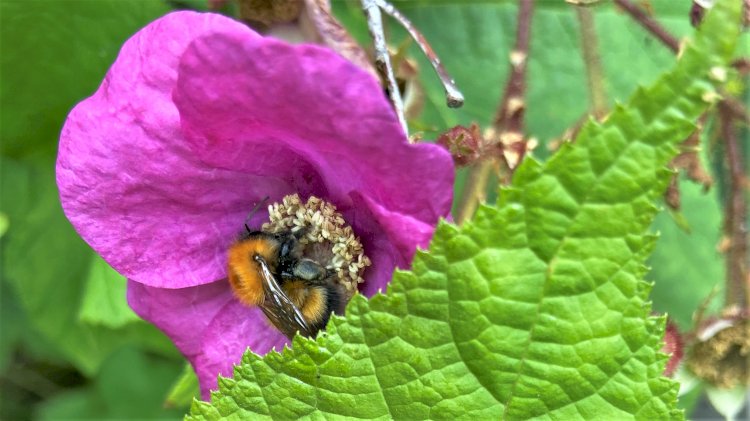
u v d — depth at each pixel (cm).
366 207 12
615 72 18
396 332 10
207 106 10
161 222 12
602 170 9
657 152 9
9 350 22
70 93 17
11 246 19
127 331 19
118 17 16
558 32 18
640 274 9
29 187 19
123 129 11
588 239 9
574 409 10
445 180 10
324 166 11
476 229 9
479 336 10
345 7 16
